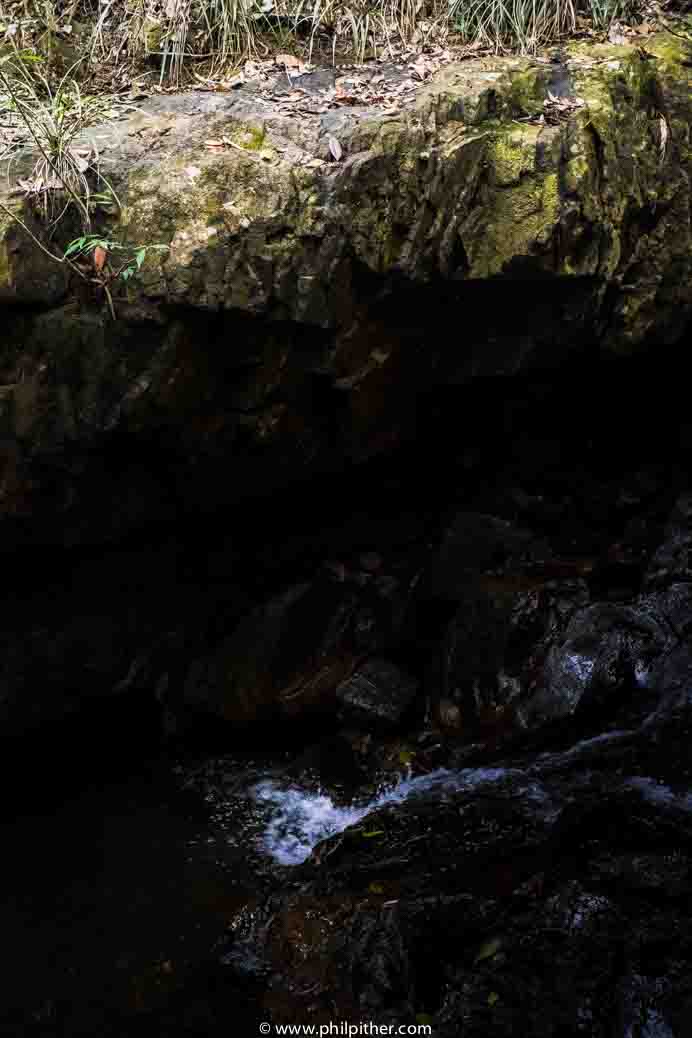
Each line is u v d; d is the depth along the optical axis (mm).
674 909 3092
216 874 3660
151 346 3363
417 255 3518
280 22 4102
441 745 4035
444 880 3381
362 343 3666
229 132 3479
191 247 3264
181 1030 3107
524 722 3932
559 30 4105
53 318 3250
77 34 3992
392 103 3646
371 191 3439
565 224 3580
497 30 4051
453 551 4395
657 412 4707
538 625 4137
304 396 3727
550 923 3115
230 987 3217
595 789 3664
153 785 4062
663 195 3832
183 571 4109
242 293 3342
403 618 4352
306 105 3695
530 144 3531
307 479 4074
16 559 3695
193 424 3576
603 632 4020
